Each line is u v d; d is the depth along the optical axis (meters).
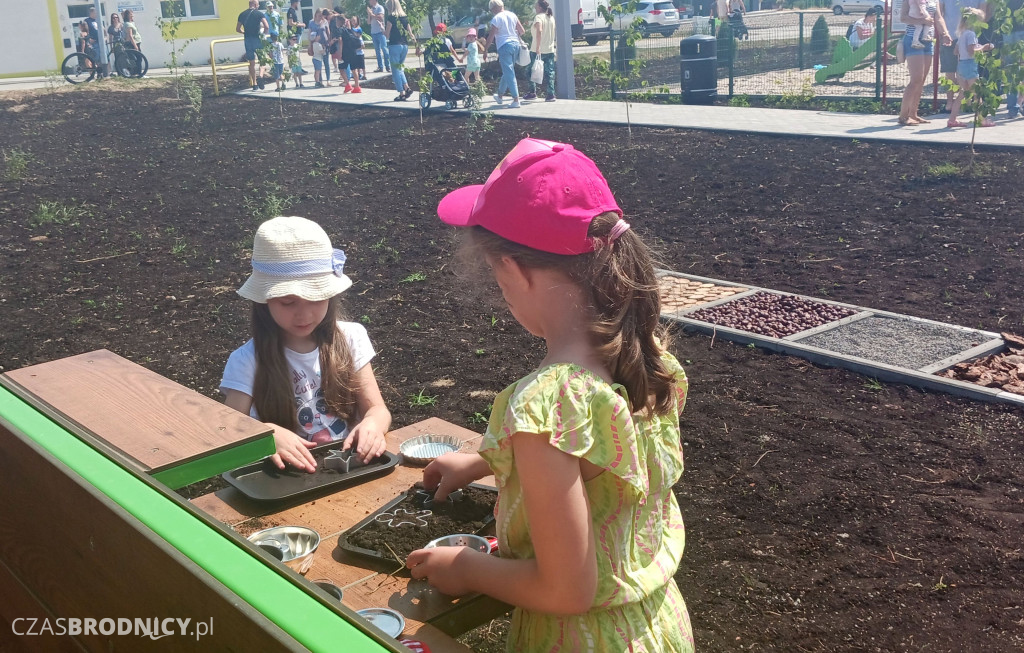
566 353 1.72
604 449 1.66
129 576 1.74
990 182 10.09
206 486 4.30
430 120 17.36
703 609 3.40
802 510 4.06
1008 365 5.53
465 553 1.83
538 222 1.67
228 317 7.01
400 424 5.08
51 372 2.96
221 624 1.46
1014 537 3.81
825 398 5.23
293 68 24.19
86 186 12.29
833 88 19.67
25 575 2.31
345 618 1.38
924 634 3.24
